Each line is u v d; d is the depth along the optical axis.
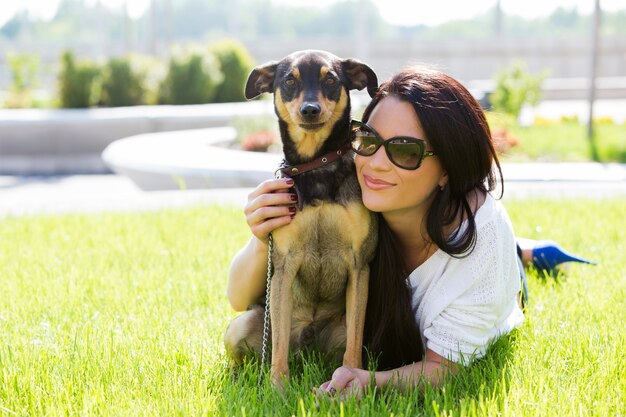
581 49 29.08
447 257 3.28
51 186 13.08
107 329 3.93
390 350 3.50
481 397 2.77
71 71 18.22
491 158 3.24
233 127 13.75
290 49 29.23
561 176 8.98
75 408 2.89
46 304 4.45
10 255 5.81
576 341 3.46
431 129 3.08
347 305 3.43
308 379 3.26
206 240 6.05
